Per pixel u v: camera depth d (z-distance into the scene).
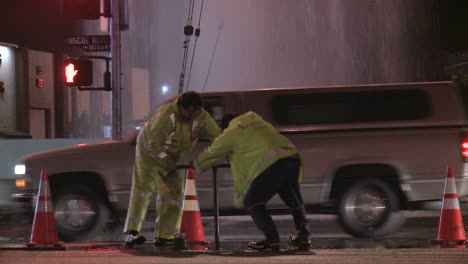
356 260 10.77
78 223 15.02
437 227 15.98
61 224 14.98
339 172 14.62
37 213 12.87
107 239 15.03
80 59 22.30
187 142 12.43
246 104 14.87
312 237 14.71
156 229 12.74
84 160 14.98
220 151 11.88
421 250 11.80
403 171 14.55
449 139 14.62
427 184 14.53
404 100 14.77
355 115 14.74
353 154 14.58
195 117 12.40
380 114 14.75
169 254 11.65
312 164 14.59
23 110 44.22
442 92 14.77
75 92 50.16
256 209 11.87
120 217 15.05
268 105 14.84
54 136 47.59
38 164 15.11
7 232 16.59
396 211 14.59
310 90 14.84
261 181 11.78
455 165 14.58
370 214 14.59
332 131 14.66
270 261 10.72
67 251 12.23
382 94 14.77
